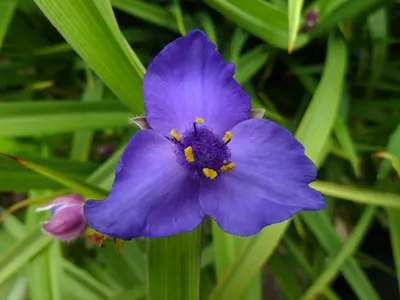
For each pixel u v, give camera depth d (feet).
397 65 0.31
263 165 0.15
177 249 0.19
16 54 0.28
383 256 0.32
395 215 0.24
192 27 0.27
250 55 0.27
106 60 0.19
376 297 0.25
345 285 0.33
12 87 0.31
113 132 0.30
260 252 0.19
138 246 0.26
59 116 0.23
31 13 0.29
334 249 0.25
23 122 0.22
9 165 0.21
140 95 0.19
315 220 0.25
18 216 0.29
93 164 0.24
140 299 0.24
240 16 0.24
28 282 0.24
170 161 0.16
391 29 0.32
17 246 0.21
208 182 0.16
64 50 0.28
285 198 0.15
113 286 0.26
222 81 0.16
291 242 0.27
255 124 0.16
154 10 0.26
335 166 0.29
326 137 0.21
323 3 0.25
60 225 0.17
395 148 0.24
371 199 0.21
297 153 0.15
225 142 0.16
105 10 0.18
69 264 0.25
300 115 0.29
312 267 0.27
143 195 0.15
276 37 0.24
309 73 0.29
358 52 0.30
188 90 0.16
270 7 0.23
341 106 0.27
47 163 0.23
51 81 0.29
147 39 0.29
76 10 0.18
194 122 0.16
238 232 0.15
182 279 0.19
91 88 0.27
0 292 0.22
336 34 0.26
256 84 0.31
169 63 0.16
